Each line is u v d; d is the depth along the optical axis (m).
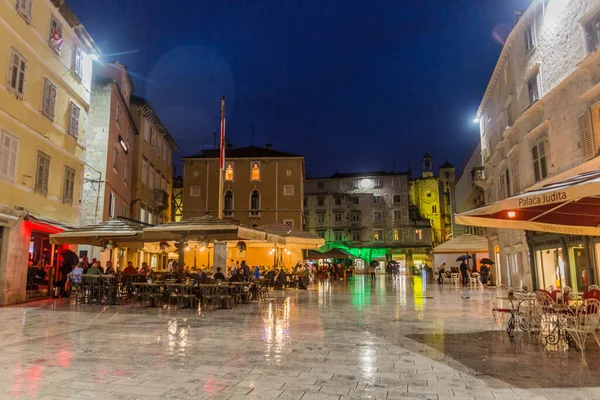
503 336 9.20
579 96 15.73
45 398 5.05
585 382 5.81
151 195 36.31
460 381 5.85
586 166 14.71
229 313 13.02
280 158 53.25
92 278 15.63
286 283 25.70
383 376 6.07
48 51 18.11
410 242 68.62
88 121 23.94
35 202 17.14
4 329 9.80
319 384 5.68
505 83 25.80
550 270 19.22
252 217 52.50
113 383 5.64
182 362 6.77
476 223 9.92
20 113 16.08
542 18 19.45
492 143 30.11
